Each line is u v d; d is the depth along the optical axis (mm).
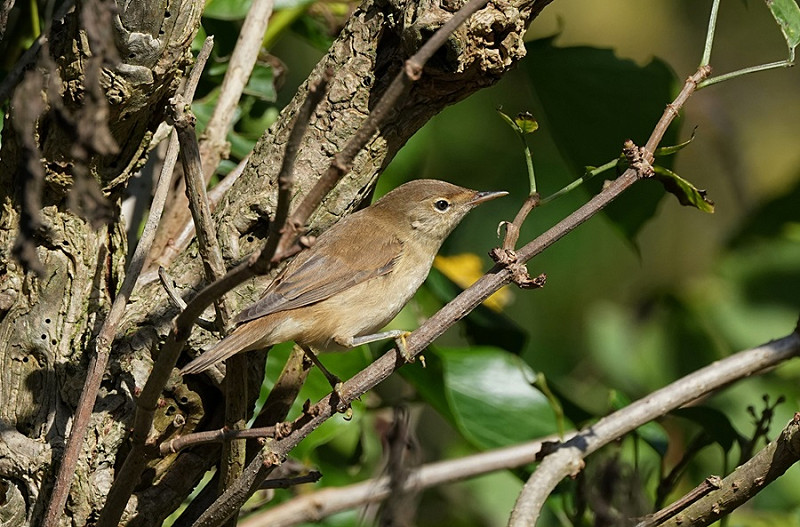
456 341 15508
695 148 18828
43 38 6664
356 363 10227
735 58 19016
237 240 7535
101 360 6551
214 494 7754
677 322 14344
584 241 17031
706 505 7348
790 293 14516
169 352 5785
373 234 9086
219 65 10695
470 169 16141
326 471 11125
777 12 7359
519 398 10297
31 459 7082
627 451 11781
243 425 6875
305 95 7668
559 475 7926
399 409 7699
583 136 10969
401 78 5160
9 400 7266
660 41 18734
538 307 16781
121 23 6559
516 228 7066
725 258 14906
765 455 7266
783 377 13055
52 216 7195
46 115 6793
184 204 9086
